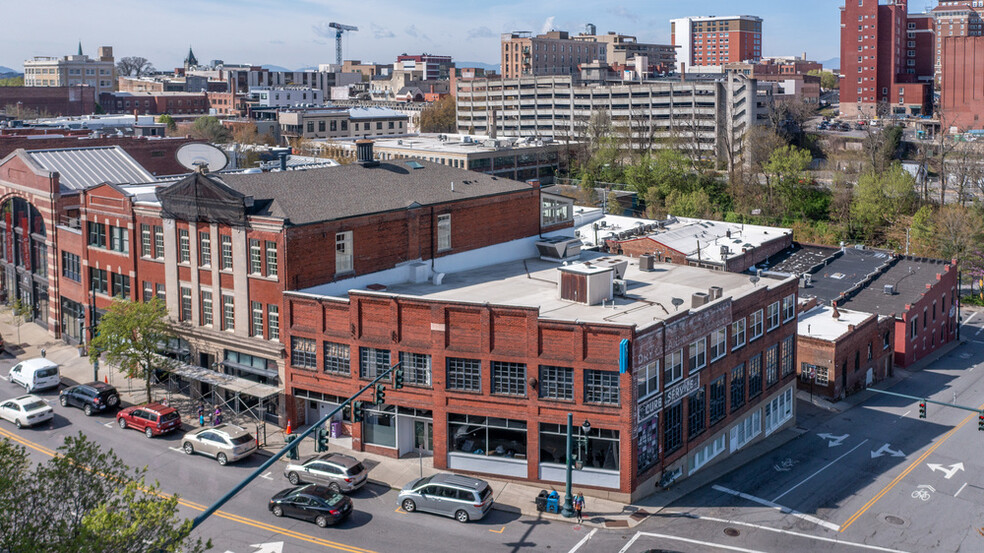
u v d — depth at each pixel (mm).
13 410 60938
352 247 62281
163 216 64812
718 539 47375
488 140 185875
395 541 46156
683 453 54875
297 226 58219
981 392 76688
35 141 109812
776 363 64375
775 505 52062
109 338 61906
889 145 194500
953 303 95812
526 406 52281
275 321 59906
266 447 57625
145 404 61125
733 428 59844
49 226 80438
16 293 89688
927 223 130750
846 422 67625
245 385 59625
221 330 62719
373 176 69188
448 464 54656
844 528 49281
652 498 52156
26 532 31359
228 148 157750
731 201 171125
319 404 60188
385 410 56062
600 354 50375
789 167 161875
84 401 63594
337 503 47594
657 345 51656
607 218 115125
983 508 52281
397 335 54656
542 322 51281
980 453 61094
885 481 56031
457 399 53688
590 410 50906
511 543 46188
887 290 88688
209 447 55562
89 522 30234
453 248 69688
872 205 144875
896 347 84750
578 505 48844
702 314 55219
